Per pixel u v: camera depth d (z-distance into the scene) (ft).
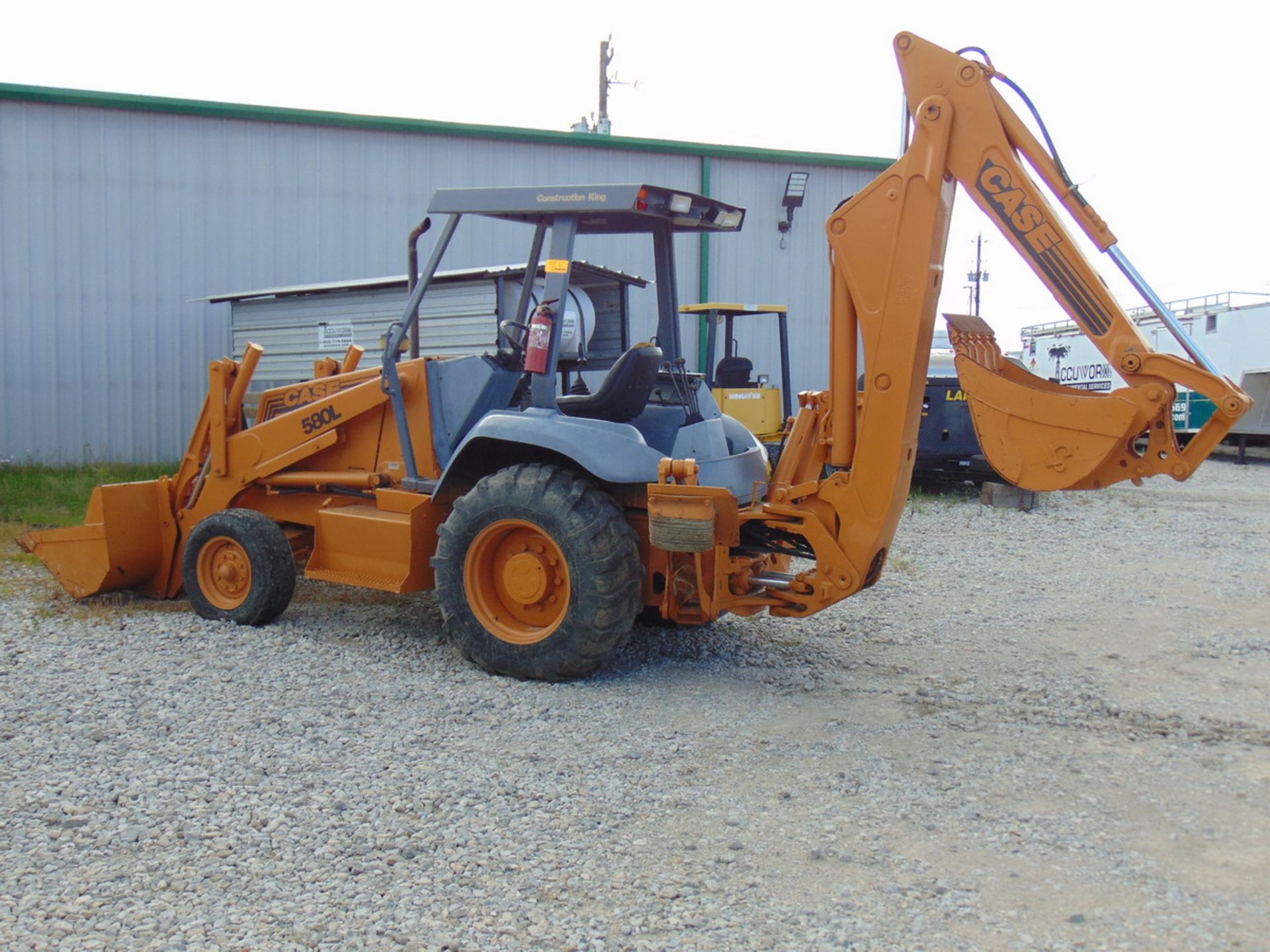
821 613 22.45
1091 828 11.69
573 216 17.54
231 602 20.51
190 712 15.06
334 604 22.35
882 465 15.88
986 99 15.14
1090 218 14.57
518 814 11.84
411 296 19.22
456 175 50.85
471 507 17.11
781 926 9.55
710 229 19.38
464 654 17.39
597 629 16.28
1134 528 35.45
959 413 41.73
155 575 22.53
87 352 47.75
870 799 12.46
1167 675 18.02
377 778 12.76
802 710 15.79
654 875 10.49
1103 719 15.52
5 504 35.40
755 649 19.33
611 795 12.42
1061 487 14.97
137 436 48.44
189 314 48.65
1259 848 11.24
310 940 9.23
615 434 16.96
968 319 16.26
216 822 11.49
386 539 18.79
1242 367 63.72
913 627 21.36
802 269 56.08
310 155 49.37
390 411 19.94
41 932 9.30
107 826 11.37
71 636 19.24
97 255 47.57
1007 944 9.28
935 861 10.89
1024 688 17.03
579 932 9.39
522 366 19.04
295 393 21.86
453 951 9.11
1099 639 20.54
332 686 16.40
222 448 21.58
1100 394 14.87
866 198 15.74
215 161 48.42
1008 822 11.83
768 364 55.88
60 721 14.57
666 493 16.02
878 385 15.80
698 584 17.03
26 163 46.57
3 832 11.23
